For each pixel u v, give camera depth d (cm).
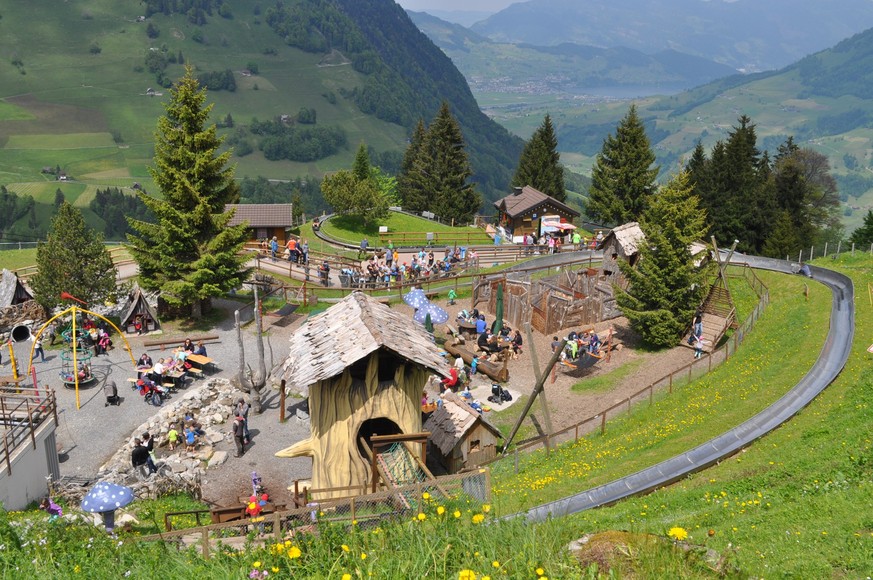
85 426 3484
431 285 5556
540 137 9769
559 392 3978
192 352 4116
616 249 5438
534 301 4938
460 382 3978
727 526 1623
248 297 5272
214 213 4834
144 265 4756
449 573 1059
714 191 7931
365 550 1192
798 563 1300
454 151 10225
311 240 7269
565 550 1057
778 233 7625
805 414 2812
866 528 1486
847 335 3647
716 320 4562
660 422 3145
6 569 1304
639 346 4594
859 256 5484
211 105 4731
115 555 1373
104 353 4319
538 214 7831
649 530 1616
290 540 1266
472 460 3192
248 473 3114
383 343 2373
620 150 8538
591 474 2603
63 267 4459
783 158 9100
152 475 2902
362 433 2727
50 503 2420
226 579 1120
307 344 2698
